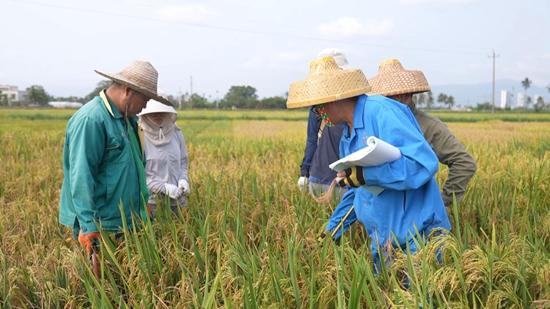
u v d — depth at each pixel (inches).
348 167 128.0
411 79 158.9
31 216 213.3
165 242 157.6
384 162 122.7
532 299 120.2
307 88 132.5
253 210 201.3
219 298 132.7
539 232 166.6
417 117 163.2
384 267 129.6
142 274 137.0
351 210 155.3
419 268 120.3
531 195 204.2
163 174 207.5
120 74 159.5
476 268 113.2
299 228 169.0
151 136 205.5
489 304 108.5
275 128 1243.2
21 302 136.7
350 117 137.6
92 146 155.9
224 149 599.8
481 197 198.2
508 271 118.8
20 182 305.7
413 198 136.1
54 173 349.1
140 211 172.2
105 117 159.0
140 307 121.9
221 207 201.8
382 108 130.9
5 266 148.4
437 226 135.1
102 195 164.6
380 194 138.3
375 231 142.6
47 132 916.6
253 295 115.1
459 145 157.4
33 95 4872.0
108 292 141.4
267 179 277.4
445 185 159.8
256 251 153.9
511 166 285.1
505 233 143.9
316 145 221.1
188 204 213.8
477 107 4783.5
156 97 161.6
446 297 120.2
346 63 204.4
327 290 119.9
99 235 156.8
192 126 1407.5
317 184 212.4
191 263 148.3
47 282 138.6
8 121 1606.8
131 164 167.5
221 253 149.9
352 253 125.6
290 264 124.1
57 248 163.6
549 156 394.3
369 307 116.3
